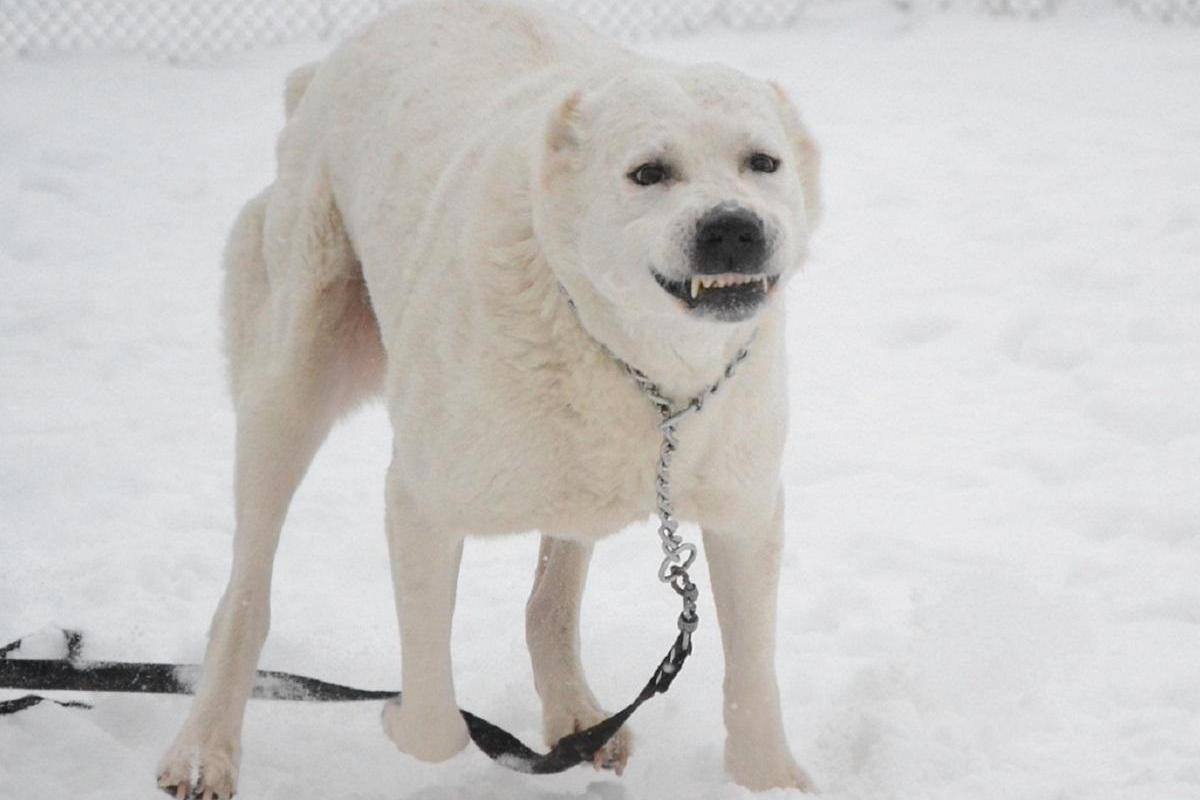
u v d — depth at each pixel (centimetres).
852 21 1532
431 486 370
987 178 1024
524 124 379
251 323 468
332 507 616
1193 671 451
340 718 452
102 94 1317
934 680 429
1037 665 436
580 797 396
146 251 952
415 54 447
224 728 405
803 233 352
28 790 390
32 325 823
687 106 336
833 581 534
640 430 355
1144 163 1032
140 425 702
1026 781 391
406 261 394
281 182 467
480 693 470
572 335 348
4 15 1552
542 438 355
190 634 494
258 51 1480
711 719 447
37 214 1006
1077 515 576
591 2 1586
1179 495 582
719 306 323
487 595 537
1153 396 674
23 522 593
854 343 776
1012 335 761
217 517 604
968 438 659
